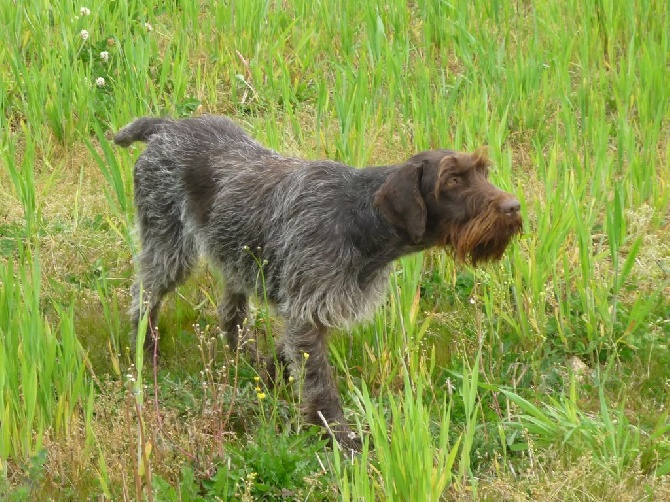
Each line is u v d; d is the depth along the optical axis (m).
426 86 10.61
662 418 6.88
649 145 10.24
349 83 10.91
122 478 6.04
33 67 11.52
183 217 8.06
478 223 6.53
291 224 7.14
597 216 9.52
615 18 12.76
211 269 8.22
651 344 7.97
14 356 6.53
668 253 9.25
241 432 7.26
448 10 13.16
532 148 11.12
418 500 5.63
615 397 7.62
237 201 7.57
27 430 6.39
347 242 6.98
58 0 13.02
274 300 7.51
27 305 6.54
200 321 8.79
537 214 8.64
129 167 9.95
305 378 7.13
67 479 6.40
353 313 7.12
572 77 12.62
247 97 12.30
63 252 9.37
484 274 8.47
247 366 7.93
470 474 6.16
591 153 10.39
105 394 7.08
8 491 6.09
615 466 6.43
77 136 11.44
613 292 8.36
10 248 9.38
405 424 5.77
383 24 12.99
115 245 9.48
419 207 6.62
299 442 6.78
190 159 8.01
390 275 7.72
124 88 11.23
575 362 8.03
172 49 12.91
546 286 8.61
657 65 11.34
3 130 10.93
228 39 12.95
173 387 7.49
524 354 7.99
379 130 10.33
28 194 8.62
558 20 12.82
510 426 7.05
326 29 13.12
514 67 11.76
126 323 8.67
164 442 6.61
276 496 6.40
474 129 10.08
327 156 9.73
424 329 7.66
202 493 6.42
